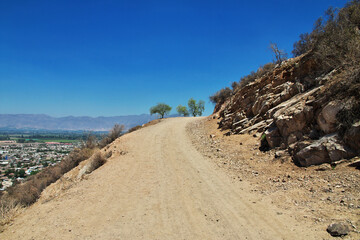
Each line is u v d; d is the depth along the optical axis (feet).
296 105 31.40
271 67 66.28
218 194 23.63
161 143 58.29
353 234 12.62
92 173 39.88
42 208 25.20
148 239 16.24
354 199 15.99
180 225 17.95
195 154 44.24
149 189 27.40
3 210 25.96
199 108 219.41
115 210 22.04
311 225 14.79
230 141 45.68
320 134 25.45
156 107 166.91
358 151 20.40
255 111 49.98
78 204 24.72
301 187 20.48
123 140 63.57
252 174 27.45
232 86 96.99
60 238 17.56
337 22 37.42
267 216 17.43
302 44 57.98
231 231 16.21
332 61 32.73
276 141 32.45
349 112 21.65
